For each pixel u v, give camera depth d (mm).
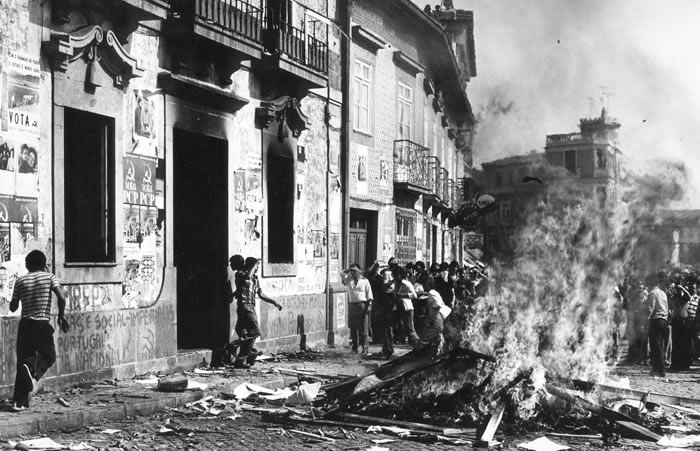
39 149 10703
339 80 21141
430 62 31828
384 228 25484
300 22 18781
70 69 11289
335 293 20234
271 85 17328
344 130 21219
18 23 10359
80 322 11375
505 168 41844
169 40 13859
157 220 13430
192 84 14086
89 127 12094
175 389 11164
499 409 9477
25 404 9312
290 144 18203
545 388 9875
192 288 15562
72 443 8070
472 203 37844
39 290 9398
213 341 15398
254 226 16672
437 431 9164
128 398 10375
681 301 17781
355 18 23375
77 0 11203
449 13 42625
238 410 10484
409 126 28547
